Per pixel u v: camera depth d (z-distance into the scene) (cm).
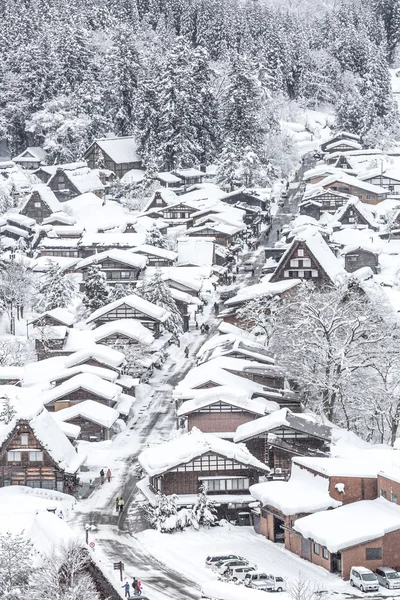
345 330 13400
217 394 12081
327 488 10056
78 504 10912
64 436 11819
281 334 13888
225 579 8619
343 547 8956
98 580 7288
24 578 7531
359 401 12838
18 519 9112
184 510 10419
